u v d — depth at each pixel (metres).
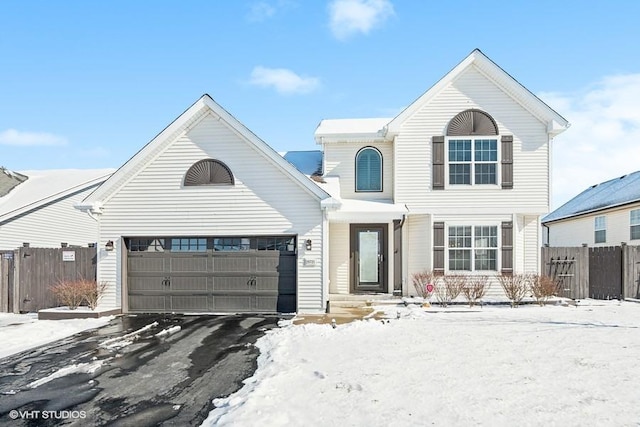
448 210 14.57
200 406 5.52
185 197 12.95
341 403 5.34
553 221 26.89
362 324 10.23
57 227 19.39
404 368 6.74
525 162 14.49
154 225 12.95
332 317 11.45
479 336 8.99
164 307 12.95
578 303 13.59
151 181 13.01
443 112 14.72
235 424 4.79
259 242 12.97
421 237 14.84
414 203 14.68
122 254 12.93
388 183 15.57
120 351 8.36
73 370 7.13
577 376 6.29
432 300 13.70
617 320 10.80
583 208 23.95
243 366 7.24
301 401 5.43
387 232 15.16
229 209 12.85
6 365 7.44
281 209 12.75
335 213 13.92
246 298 12.84
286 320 11.46
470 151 14.62
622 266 14.62
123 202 13.01
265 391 5.80
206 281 12.92
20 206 17.39
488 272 14.40
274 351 7.99
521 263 14.61
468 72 14.69
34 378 6.74
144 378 6.68
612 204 20.62
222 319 11.77
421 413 5.02
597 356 7.36
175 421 5.07
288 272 12.82
